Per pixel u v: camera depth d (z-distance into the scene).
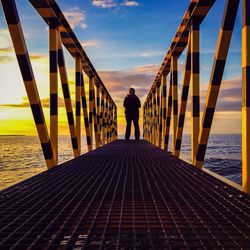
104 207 2.37
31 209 2.32
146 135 17.48
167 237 1.74
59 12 4.89
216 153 35.66
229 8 3.16
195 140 4.78
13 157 28.67
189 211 2.24
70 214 2.19
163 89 9.30
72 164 4.93
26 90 3.66
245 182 2.74
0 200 2.59
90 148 9.19
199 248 1.60
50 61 4.75
